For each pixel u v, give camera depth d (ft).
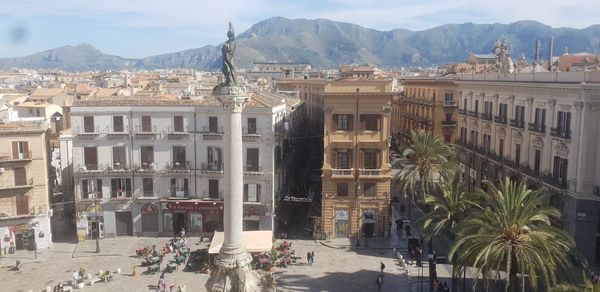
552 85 181.47
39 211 208.85
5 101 298.97
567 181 175.94
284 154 247.70
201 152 221.66
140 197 223.92
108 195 223.51
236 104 124.67
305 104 393.09
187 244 214.48
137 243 217.36
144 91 361.10
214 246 177.17
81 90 435.94
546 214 128.67
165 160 223.10
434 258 168.14
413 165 200.85
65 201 253.24
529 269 113.39
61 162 252.42
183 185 224.53
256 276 131.34
